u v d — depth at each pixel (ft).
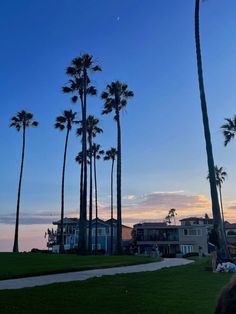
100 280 50.90
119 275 57.26
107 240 294.46
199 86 85.25
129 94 169.27
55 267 71.26
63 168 187.52
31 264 81.30
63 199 183.21
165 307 33.58
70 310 32.42
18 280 54.70
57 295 39.37
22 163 193.36
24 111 204.03
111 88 168.55
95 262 88.02
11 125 203.10
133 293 40.96
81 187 155.22
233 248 190.70
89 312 31.68
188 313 31.04
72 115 196.34
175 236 279.69
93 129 211.00
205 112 83.30
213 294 40.19
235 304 4.76
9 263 85.05
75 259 100.53
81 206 146.00
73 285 46.29
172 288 44.52
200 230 280.31
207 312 31.37
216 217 76.74
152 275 57.16
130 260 97.40
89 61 154.81
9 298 37.47
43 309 32.71
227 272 61.52
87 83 158.81
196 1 89.97
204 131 82.58
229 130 161.07
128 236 330.34
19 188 189.16
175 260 118.62
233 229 305.12
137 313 31.24
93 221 296.30
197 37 88.17
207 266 69.00
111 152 273.33
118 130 160.35
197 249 276.62
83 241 136.26
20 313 31.01
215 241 74.90
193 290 43.04
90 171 201.67
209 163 80.33
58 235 305.53
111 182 266.16
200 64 86.48
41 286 45.55
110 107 168.96
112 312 31.68
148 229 282.15
